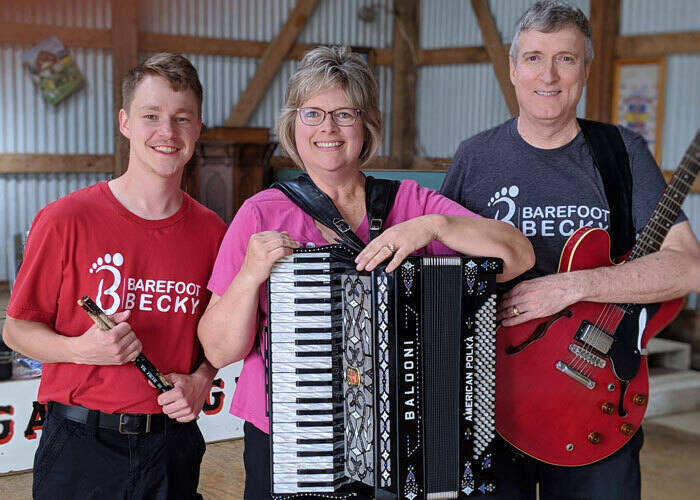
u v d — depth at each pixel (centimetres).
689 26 660
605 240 204
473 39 944
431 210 195
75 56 822
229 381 398
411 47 998
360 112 181
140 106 184
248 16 914
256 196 187
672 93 672
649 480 370
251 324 175
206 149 688
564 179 212
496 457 198
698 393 487
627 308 207
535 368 204
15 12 783
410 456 170
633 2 688
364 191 194
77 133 835
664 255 202
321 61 179
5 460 348
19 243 469
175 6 873
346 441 176
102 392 184
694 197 647
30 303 181
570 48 202
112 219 186
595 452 207
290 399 173
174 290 191
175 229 192
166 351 192
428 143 1011
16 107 802
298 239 182
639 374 210
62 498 184
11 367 357
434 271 169
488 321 174
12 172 804
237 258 182
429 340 170
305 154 183
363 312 169
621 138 213
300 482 175
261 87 923
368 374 170
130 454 186
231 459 377
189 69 189
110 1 820
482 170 221
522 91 208
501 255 177
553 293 197
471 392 174
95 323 181
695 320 557
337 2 966
